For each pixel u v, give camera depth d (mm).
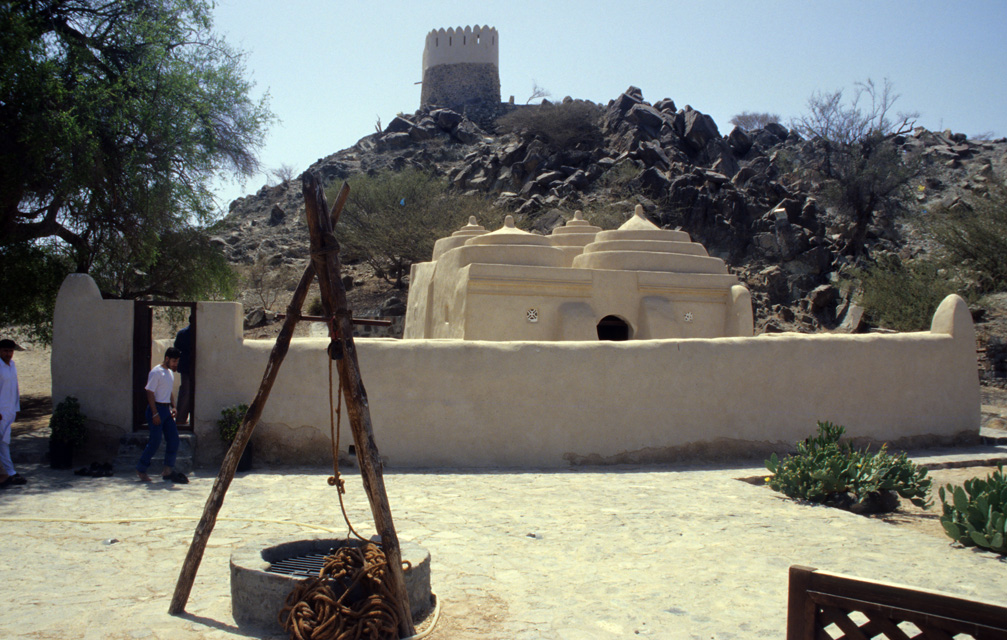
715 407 10898
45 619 4594
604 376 10484
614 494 8516
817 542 6785
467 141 55469
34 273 13984
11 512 7227
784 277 33438
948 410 12227
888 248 35906
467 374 10203
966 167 47625
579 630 4637
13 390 8484
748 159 46750
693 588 5457
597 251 17391
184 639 4340
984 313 24531
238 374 10016
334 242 4820
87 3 13062
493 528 6922
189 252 17031
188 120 12914
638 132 45750
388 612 4363
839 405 11531
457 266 16438
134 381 9984
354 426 4625
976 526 6965
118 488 8359
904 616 3012
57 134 11023
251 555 4867
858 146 37938
